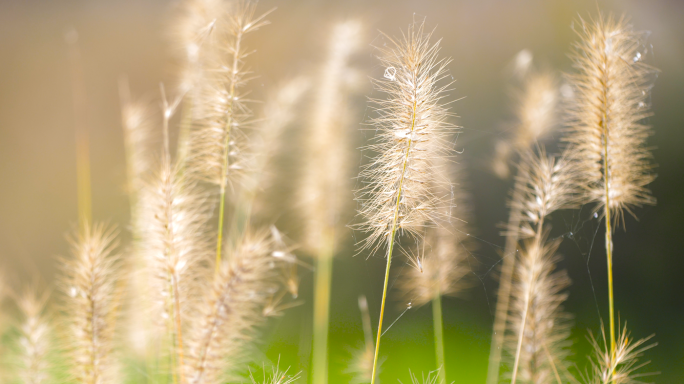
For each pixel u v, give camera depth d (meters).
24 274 1.31
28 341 0.86
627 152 0.83
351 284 1.19
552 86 0.90
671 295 1.32
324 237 0.95
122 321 0.89
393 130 0.81
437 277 0.89
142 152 0.92
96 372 0.82
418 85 0.80
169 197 0.82
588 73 0.84
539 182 0.86
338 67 0.96
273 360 0.96
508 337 0.88
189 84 0.89
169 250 0.82
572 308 1.30
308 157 0.97
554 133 0.88
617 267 1.43
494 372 0.88
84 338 0.82
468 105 1.44
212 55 0.87
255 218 0.93
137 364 0.89
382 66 0.81
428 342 1.04
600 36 0.83
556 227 1.30
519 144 0.89
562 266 1.33
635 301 1.32
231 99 0.84
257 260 0.81
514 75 1.00
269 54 1.45
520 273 0.87
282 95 0.95
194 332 0.81
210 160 0.85
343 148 0.96
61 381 0.83
